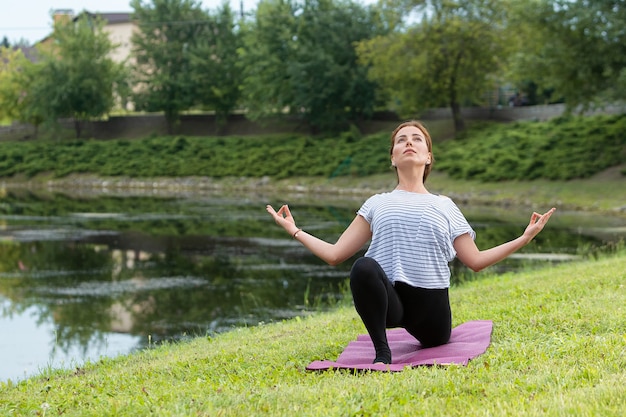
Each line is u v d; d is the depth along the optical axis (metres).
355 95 56.69
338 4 58.50
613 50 36.19
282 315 14.43
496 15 47.72
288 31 58.28
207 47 65.69
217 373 6.23
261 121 63.84
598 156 39.97
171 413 4.65
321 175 51.97
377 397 4.76
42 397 5.83
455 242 6.36
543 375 5.09
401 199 6.32
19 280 18.84
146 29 67.69
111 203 42.16
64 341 12.91
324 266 20.39
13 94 72.62
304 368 6.01
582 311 7.33
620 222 29.16
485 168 42.78
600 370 5.11
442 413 4.38
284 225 6.37
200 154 59.53
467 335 6.77
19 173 63.66
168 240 25.86
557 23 36.84
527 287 10.10
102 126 71.50
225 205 40.00
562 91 38.91
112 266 20.77
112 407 4.95
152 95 66.38
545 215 6.11
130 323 14.24
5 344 12.68
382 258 6.22
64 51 68.50
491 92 57.25
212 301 16.09
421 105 50.69
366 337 7.12
